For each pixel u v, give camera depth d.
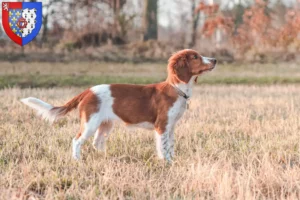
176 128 11.12
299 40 36.47
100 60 30.34
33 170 7.46
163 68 29.09
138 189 6.63
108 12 37.91
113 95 8.35
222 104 15.77
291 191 6.63
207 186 6.82
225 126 11.56
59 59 29.52
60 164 7.83
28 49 30.95
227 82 25.23
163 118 8.27
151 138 10.05
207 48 34.69
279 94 19.53
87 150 9.00
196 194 6.53
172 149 8.56
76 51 32.09
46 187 6.71
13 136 9.77
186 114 13.41
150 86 8.55
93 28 35.31
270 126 11.54
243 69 29.89
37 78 23.30
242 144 9.52
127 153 8.77
